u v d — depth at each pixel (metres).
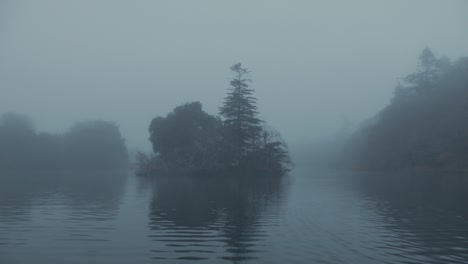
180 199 27.09
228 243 13.84
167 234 15.36
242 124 57.84
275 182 43.91
